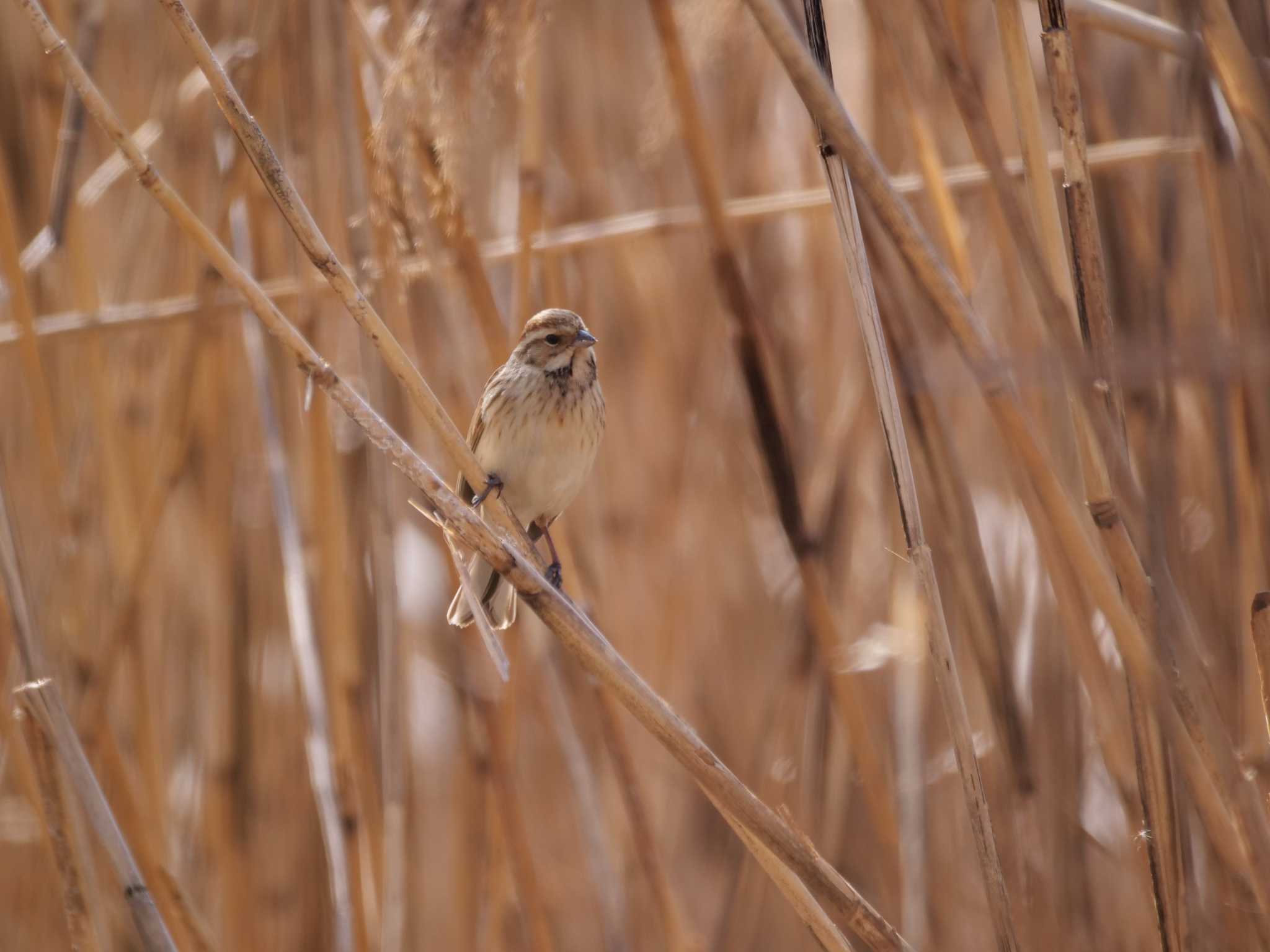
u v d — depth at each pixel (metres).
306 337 8.46
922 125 7.08
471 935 9.27
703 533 11.48
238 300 8.63
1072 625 6.74
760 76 11.49
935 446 7.13
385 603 8.48
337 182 8.25
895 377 7.09
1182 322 7.99
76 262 8.90
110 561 9.55
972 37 10.58
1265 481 6.45
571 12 11.84
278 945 9.88
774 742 10.07
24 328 7.73
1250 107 5.61
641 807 8.07
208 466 9.75
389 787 8.45
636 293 11.62
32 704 6.13
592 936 10.87
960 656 9.53
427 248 7.94
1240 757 6.00
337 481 8.31
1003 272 8.91
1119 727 6.82
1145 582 5.35
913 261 5.15
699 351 11.38
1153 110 9.80
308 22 8.19
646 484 11.36
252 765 9.89
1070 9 6.82
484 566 8.16
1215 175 6.11
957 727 5.65
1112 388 5.47
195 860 10.52
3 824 10.05
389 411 8.72
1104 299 5.53
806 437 11.17
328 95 8.19
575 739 9.13
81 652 8.55
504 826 8.38
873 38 9.19
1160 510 5.41
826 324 10.75
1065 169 5.55
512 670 8.57
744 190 11.43
